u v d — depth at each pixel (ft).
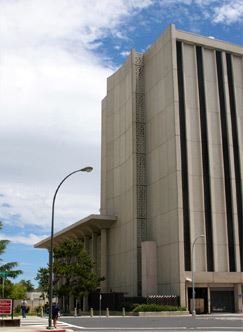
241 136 180.65
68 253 175.42
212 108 178.81
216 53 186.09
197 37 183.32
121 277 195.31
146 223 186.60
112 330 82.23
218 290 163.22
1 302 94.38
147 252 174.29
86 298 188.55
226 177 173.88
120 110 215.72
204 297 161.17
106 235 213.66
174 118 171.22
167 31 182.39
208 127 175.63
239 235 169.68
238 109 183.32
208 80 181.37
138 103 198.70
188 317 134.72
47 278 173.17
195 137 172.96
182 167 168.35
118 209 206.90
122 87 215.10
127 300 162.50
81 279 170.30
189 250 161.68
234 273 162.81
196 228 164.45
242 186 174.50
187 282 158.10
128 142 200.95
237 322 106.01
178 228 161.17
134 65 202.08
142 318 129.39
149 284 171.53
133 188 189.47
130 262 186.29
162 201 175.22
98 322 109.70
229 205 171.32
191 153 170.71
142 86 201.36
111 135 225.97
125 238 195.11
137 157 192.85
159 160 180.65
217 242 165.58
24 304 143.54
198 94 177.58
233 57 188.85
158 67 188.34
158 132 183.73
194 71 179.83
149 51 198.39
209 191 169.78
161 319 122.11
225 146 177.06
